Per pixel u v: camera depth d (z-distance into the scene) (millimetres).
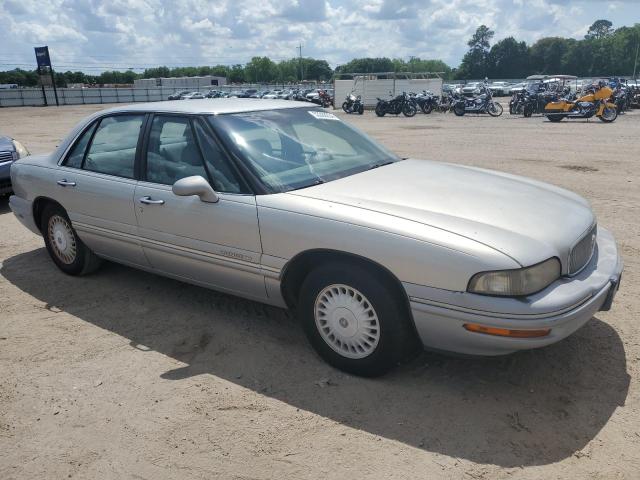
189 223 3785
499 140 15633
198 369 3514
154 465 2688
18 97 61812
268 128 3977
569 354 3518
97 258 4996
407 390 3197
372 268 3088
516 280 2746
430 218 3055
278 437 2850
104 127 4531
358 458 2676
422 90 36000
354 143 4340
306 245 3238
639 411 2949
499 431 2828
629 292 4418
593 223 3430
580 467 2568
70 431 2957
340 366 3385
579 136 15992
